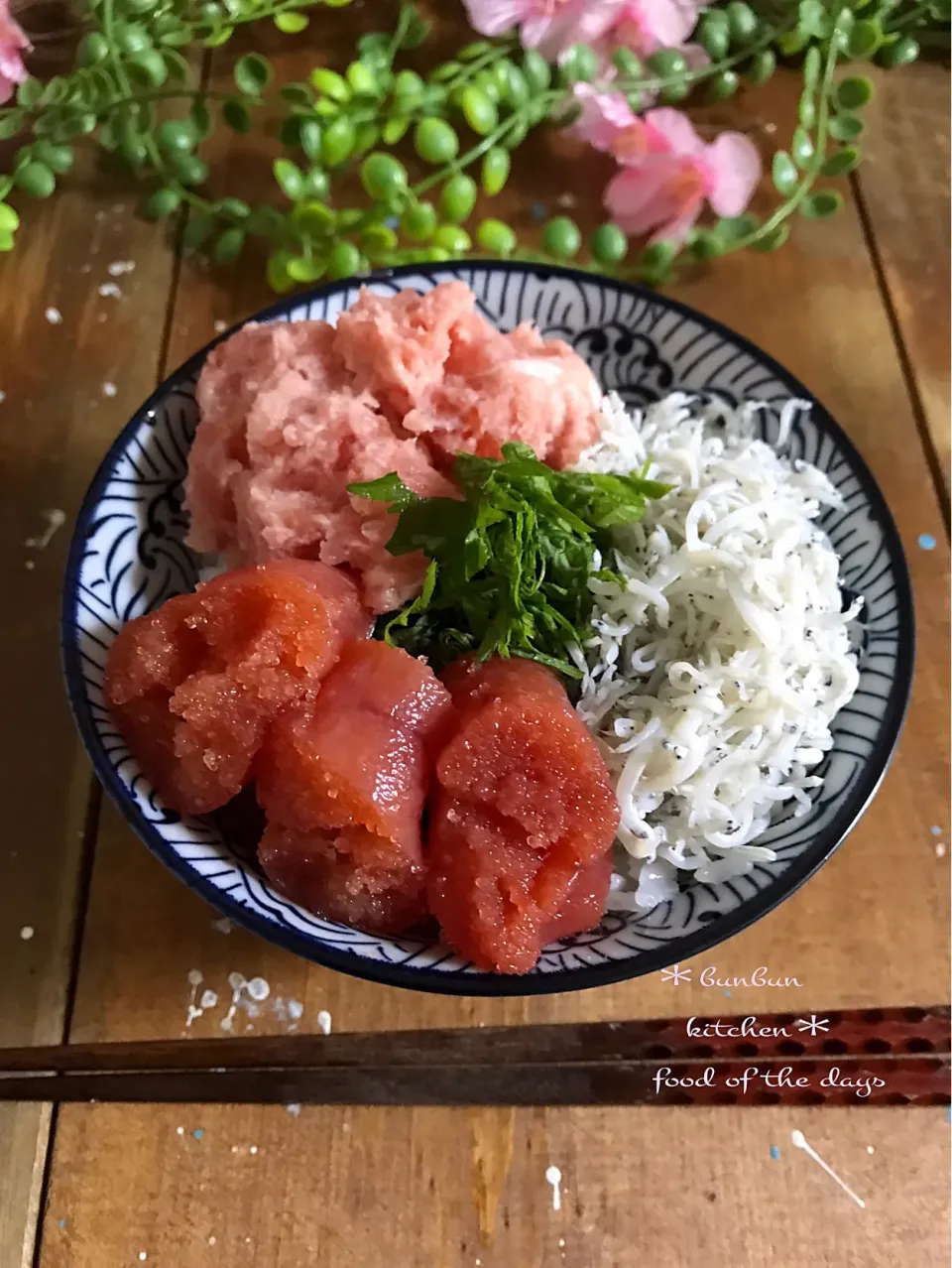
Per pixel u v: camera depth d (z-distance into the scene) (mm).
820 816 164
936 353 226
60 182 238
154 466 184
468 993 143
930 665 197
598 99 232
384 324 173
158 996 167
